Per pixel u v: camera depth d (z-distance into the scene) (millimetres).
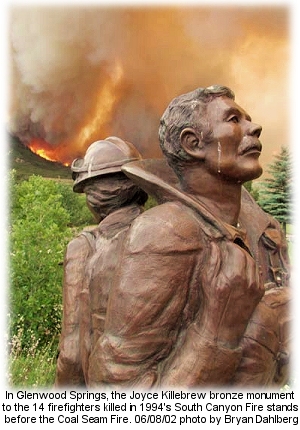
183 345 1435
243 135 1570
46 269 3912
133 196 1907
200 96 1591
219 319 1413
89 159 1904
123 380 1393
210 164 1549
